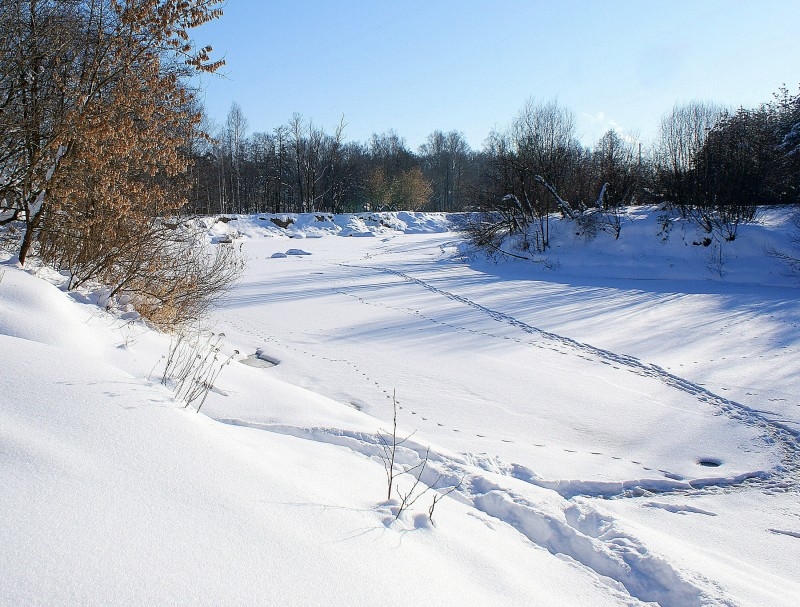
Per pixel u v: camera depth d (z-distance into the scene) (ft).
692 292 65.00
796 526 16.88
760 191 88.02
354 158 250.78
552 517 13.38
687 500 18.81
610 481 19.48
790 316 49.93
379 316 51.70
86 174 26.55
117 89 26.66
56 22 26.66
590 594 10.44
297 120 200.23
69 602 6.22
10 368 12.71
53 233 28.09
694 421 26.91
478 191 112.06
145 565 7.18
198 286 32.01
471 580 9.45
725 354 38.88
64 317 19.17
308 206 206.90
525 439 23.56
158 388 15.02
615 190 99.96
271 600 7.16
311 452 14.94
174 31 27.71
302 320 48.44
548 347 41.42
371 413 25.07
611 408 28.53
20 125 26.00
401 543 9.92
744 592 10.82
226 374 21.80
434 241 146.20
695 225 83.82
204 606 6.73
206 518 8.72
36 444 9.48
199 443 11.48
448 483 15.49
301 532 9.13
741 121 90.33
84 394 12.29
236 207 201.16
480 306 58.08
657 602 10.68
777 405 28.99
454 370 34.27
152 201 29.50
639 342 42.88
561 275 83.30
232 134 196.44
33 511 7.64
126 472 9.46
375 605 7.68
